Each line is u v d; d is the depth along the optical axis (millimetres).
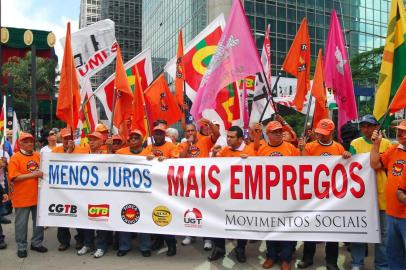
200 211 5879
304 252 5770
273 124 5781
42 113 42969
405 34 5203
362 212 5309
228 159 5809
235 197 5758
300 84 6918
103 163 6219
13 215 9297
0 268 5746
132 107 7066
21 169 6148
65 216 6258
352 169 5371
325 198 5461
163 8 57656
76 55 8188
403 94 4836
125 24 85375
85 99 8180
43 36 47844
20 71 34469
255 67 6148
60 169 6309
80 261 6035
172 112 7988
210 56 8375
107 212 6160
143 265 5855
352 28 47719
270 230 5613
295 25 43156
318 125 5695
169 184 6012
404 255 4562
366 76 35531
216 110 7449
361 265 5410
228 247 6832
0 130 8133
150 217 6043
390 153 4699
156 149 6473
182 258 6191
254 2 40875
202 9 42875
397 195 4324
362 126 5434
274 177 5629
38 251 6484
